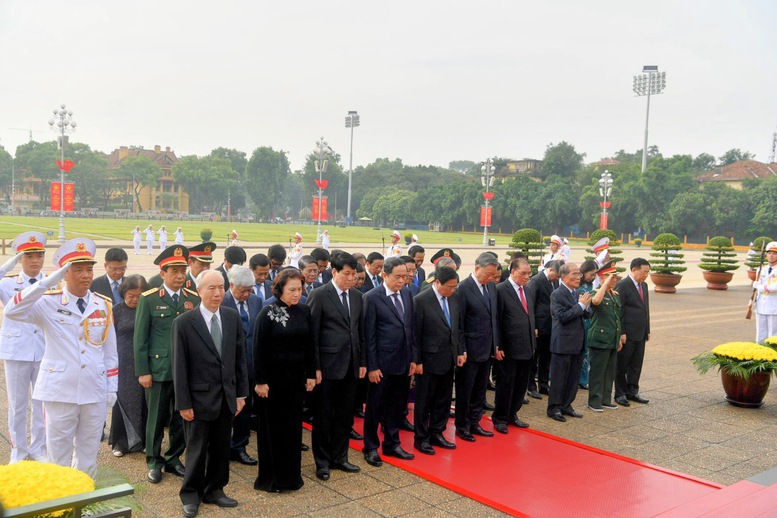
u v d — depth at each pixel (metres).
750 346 8.32
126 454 6.01
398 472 5.79
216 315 4.93
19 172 121.94
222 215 131.25
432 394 6.42
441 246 51.50
